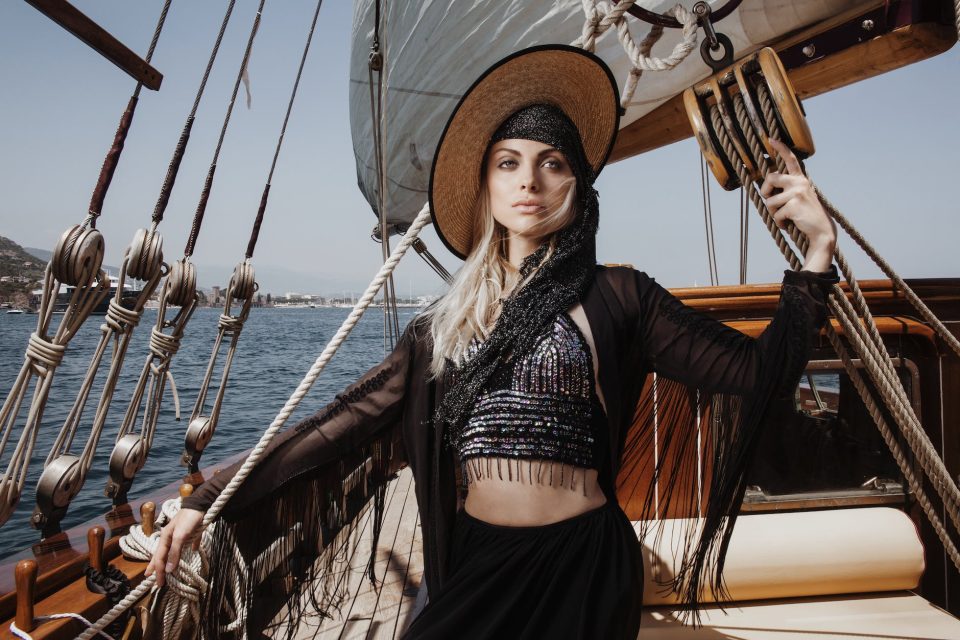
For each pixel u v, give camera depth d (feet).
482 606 3.57
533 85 4.72
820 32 6.25
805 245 3.72
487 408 3.93
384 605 8.17
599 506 3.90
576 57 4.65
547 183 4.31
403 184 14.69
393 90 12.88
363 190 20.90
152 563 4.16
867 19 5.84
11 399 6.69
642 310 4.15
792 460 6.63
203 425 11.12
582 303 4.10
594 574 3.60
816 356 6.59
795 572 6.04
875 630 5.80
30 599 5.22
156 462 25.45
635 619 3.66
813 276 3.59
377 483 4.83
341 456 4.36
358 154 18.98
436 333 4.33
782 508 6.60
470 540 3.93
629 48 4.54
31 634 5.12
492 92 4.54
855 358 6.60
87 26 6.82
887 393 3.82
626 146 10.92
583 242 4.24
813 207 3.62
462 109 4.47
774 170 3.76
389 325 12.32
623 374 4.16
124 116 7.52
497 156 4.43
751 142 3.75
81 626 5.59
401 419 4.57
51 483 7.24
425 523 4.25
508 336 3.98
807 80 6.59
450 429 4.17
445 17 10.02
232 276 11.84
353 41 17.10
